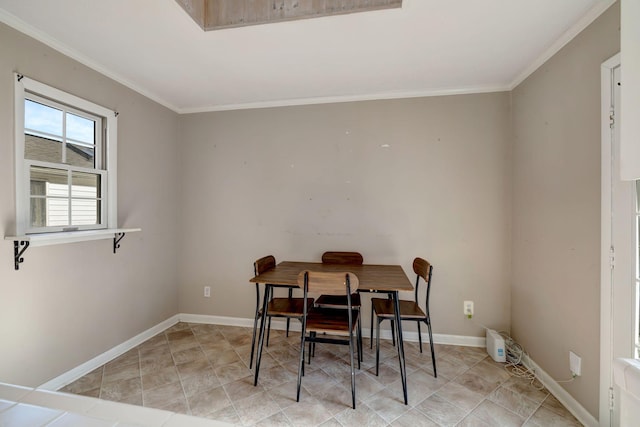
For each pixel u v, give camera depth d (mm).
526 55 2066
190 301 3129
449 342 2637
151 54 2076
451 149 2641
